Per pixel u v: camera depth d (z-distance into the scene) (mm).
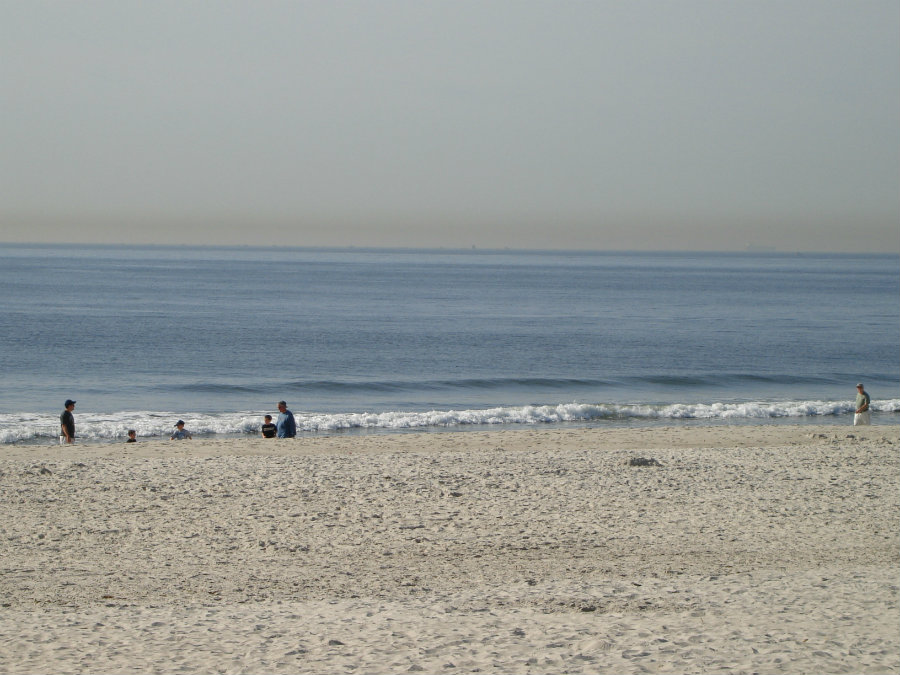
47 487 29094
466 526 24656
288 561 21219
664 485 30484
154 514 25781
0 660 13773
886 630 15211
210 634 15227
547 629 15445
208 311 166625
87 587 18938
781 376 87562
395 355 103000
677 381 84375
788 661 13477
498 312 177000
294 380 81250
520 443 42844
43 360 92375
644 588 18516
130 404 66938
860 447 39562
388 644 14594
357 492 28906
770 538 23547
